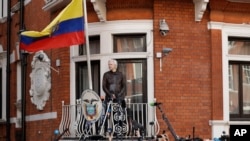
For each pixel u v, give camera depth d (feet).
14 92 65.26
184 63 49.75
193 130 47.39
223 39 51.13
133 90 49.60
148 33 49.39
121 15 49.60
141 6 49.57
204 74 50.26
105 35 49.80
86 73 51.60
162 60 49.21
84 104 44.60
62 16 47.14
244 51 52.60
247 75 52.54
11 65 66.23
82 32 46.42
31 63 59.67
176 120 49.08
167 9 49.67
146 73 49.37
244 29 52.01
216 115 50.16
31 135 59.62
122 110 46.01
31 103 59.72
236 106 51.88
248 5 51.88
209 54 50.62
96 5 48.75
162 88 49.03
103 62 49.73
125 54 49.26
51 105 54.95
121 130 45.60
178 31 49.83
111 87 46.62
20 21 62.64
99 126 45.62
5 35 67.87
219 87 50.55
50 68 55.36
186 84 49.67
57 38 47.47
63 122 50.60
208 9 50.83
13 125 64.85
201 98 49.96
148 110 48.52
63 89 52.37
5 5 68.95
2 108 68.13
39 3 58.49
